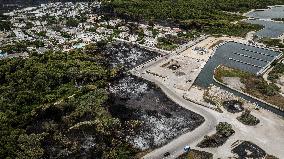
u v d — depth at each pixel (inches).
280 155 7687.0
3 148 7431.1
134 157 7529.5
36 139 7623.0
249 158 7583.7
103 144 7755.9
